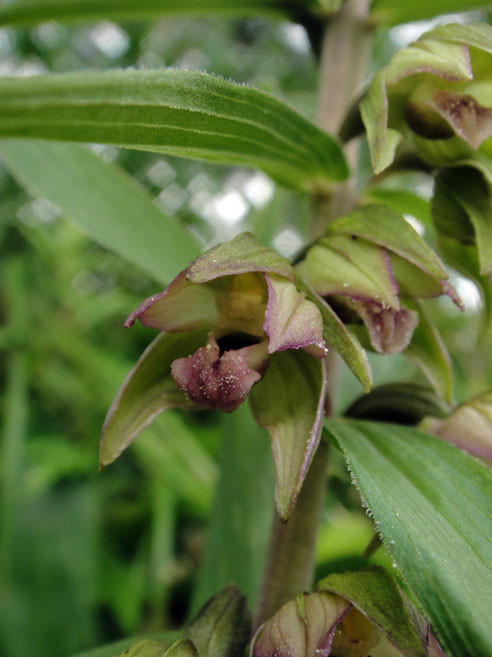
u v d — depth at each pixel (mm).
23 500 112
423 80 48
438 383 50
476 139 46
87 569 108
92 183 60
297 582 51
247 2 57
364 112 46
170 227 62
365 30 59
